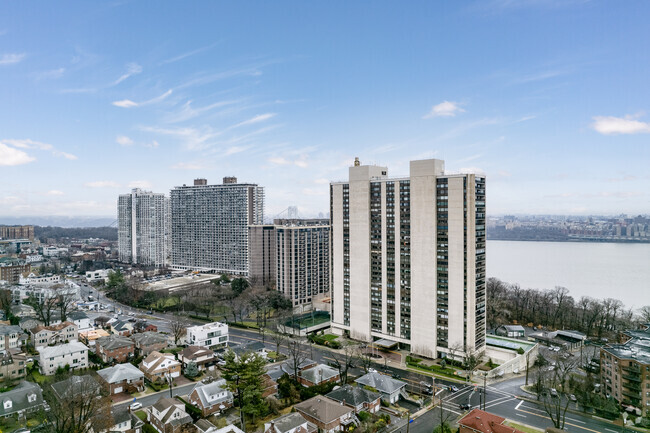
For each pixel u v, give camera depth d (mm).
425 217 152250
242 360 111375
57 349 141125
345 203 179000
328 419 104062
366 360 145250
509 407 117688
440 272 149625
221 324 178500
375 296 169625
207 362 149125
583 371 146000
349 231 177500
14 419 104625
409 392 127812
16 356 135250
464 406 118125
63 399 102750
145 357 150875
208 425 102062
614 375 123188
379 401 118625
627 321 199375
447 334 148875
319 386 125375
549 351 170625
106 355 150000
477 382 134750
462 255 143875
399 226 160125
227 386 111750
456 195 144625
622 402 118375
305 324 193375
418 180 153500
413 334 157250
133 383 128375
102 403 105625
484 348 152375
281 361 153500
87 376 116062
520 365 149625
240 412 111500
